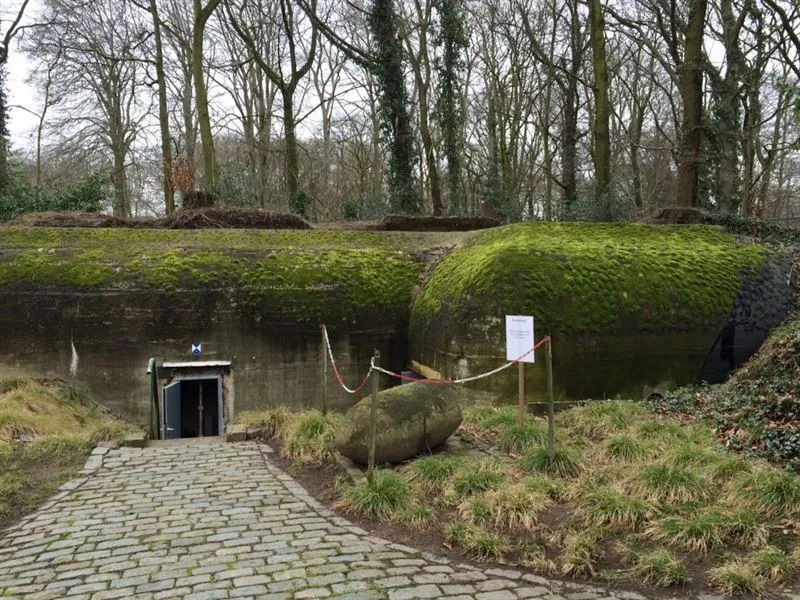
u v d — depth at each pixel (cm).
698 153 1672
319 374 1146
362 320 1173
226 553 452
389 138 2089
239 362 1116
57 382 1034
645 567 414
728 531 454
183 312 1097
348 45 2091
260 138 2617
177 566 430
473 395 918
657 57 2055
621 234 1141
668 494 516
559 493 533
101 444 757
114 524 512
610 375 917
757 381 793
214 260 1145
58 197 1867
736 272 1027
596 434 724
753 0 1867
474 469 580
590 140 2841
